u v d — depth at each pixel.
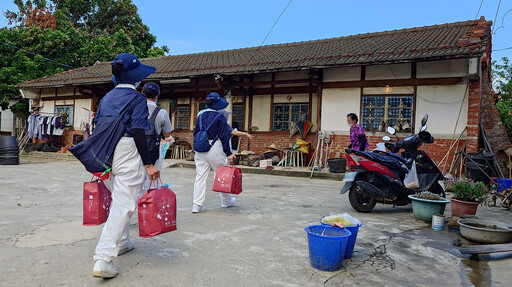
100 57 18.83
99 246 2.42
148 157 2.49
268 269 2.71
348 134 9.66
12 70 16.50
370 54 8.90
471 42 7.88
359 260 2.99
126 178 2.52
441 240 3.70
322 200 5.81
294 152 10.58
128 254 2.95
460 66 8.38
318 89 10.08
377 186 5.00
